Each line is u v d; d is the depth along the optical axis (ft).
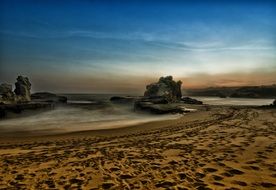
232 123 54.54
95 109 109.09
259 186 17.58
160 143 34.94
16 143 39.45
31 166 24.35
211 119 66.44
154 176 20.33
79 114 92.17
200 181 18.79
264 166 22.11
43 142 40.19
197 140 35.91
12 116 82.17
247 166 22.21
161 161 24.91
